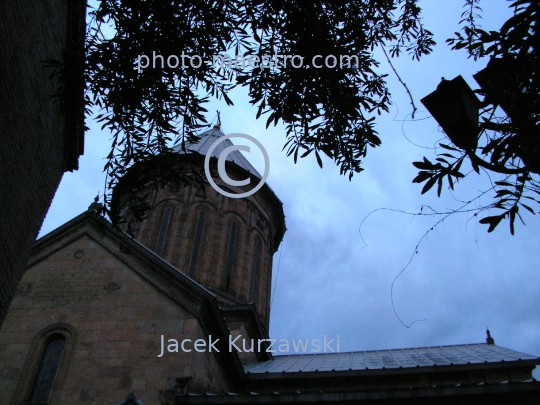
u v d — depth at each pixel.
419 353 20.81
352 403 12.98
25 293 15.79
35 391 13.75
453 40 5.68
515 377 16.61
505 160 4.32
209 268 23.05
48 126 9.48
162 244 23.64
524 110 4.34
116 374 13.70
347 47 6.95
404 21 8.05
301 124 7.00
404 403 12.98
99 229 16.97
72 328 14.87
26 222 9.03
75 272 16.16
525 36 4.31
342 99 6.86
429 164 4.57
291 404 12.90
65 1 9.49
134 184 7.59
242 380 17.41
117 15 6.91
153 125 7.36
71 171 11.35
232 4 6.87
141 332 14.53
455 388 12.77
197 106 7.30
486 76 4.54
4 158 7.73
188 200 24.84
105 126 7.28
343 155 7.10
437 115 4.43
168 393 13.16
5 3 6.96
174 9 6.82
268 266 26.94
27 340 14.75
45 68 8.94
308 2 6.68
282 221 28.78
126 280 15.77
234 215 25.70
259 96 6.98
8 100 7.55
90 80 7.03
